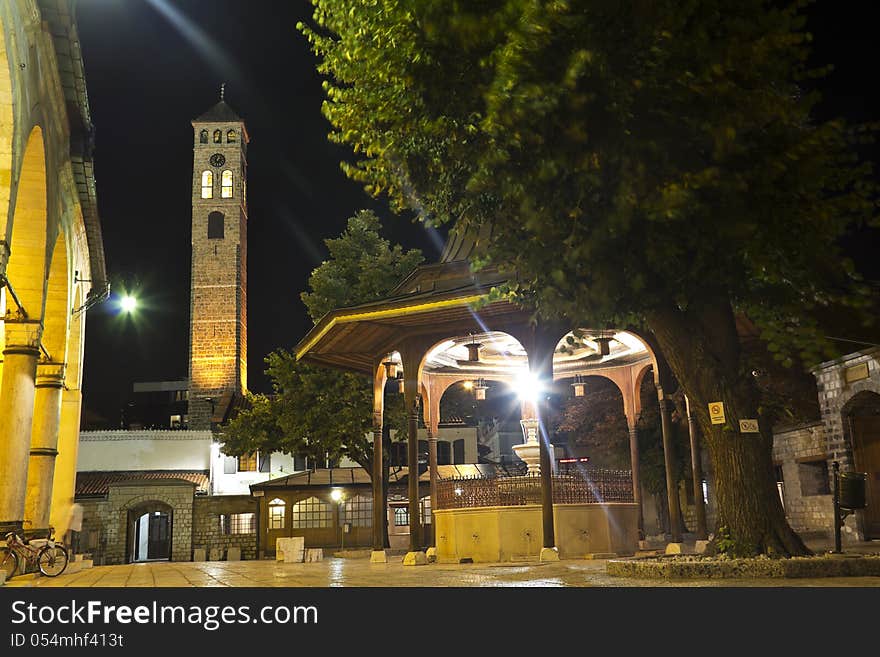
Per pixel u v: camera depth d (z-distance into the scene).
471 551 17.33
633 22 7.88
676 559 10.40
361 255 31.16
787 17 8.19
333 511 41.31
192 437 47.03
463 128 9.49
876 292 13.49
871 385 17.52
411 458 17.28
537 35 7.83
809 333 9.20
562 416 35.44
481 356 21.31
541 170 8.33
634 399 21.30
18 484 15.40
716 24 8.16
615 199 8.20
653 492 30.39
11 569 14.98
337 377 28.92
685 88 8.03
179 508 41.72
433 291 16.41
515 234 10.05
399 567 16.03
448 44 8.69
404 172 10.67
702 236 8.56
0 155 11.36
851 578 8.63
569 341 18.20
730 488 10.04
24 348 15.62
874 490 18.50
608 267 8.74
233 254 60.16
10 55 11.07
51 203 15.95
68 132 17.88
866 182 9.02
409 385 17.31
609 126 7.96
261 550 40.81
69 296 20.95
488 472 42.94
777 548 9.68
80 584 12.48
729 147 8.01
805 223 8.80
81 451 46.12
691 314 10.36
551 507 15.48
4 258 11.32
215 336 58.41
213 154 62.38
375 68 9.66
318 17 10.27
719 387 10.16
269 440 31.72
